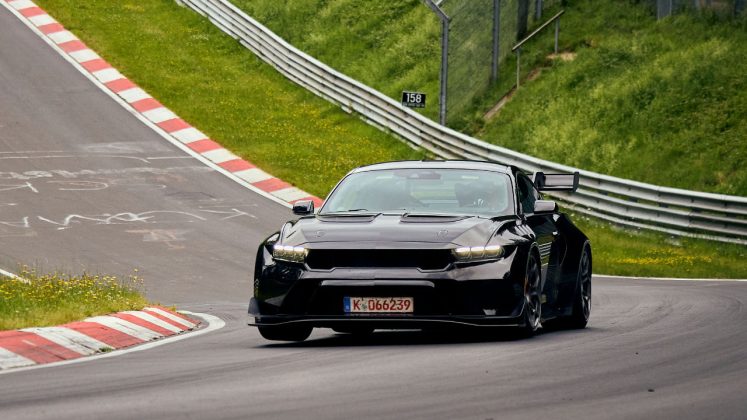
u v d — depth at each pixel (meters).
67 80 131.00
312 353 30.58
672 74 109.19
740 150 97.31
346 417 20.02
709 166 96.62
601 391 22.78
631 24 121.19
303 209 35.91
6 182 96.12
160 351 32.62
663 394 22.34
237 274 67.50
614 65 115.06
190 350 32.69
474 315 31.64
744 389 22.83
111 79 132.50
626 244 86.44
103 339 34.53
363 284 31.70
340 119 125.12
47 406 21.84
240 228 84.56
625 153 102.12
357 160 113.00
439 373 25.52
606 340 32.75
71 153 107.81
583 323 38.91
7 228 80.56
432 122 110.88
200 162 108.81
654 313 42.97
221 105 127.88
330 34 145.50
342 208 35.91
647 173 98.62
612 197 91.44
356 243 32.19
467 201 35.59
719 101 103.81
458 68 121.06
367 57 139.12
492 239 32.50
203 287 62.22
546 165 95.38
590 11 125.62
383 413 20.39
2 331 32.84
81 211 87.44
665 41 116.00
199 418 20.17
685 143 100.25
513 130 111.31
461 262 31.84
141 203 91.88
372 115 122.25
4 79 129.25
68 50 140.12
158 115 123.00
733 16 115.25
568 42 122.06
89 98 126.12
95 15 152.75
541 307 35.38
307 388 23.55
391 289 31.59
